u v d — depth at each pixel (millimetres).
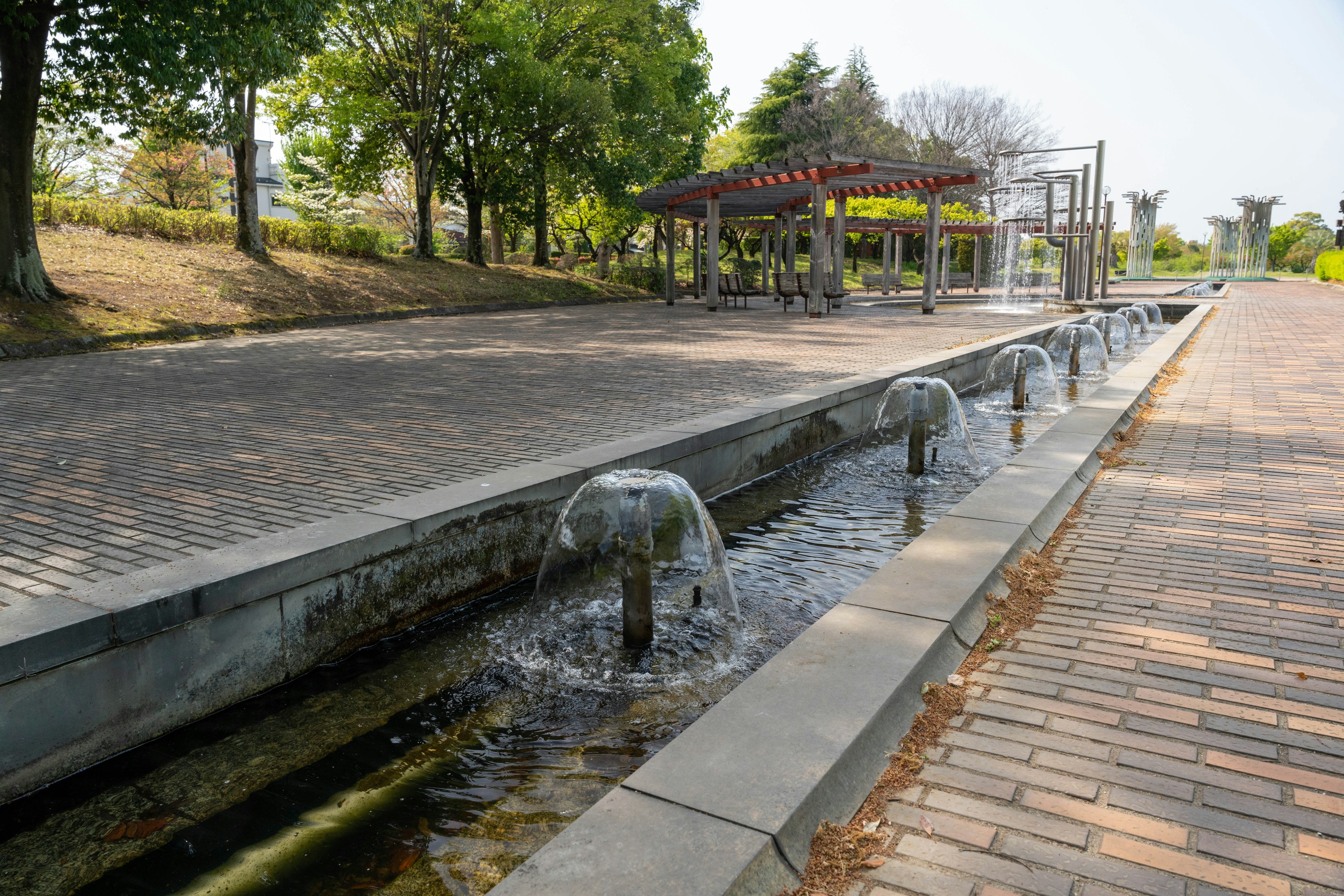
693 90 32656
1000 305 26859
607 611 4191
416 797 2785
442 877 2379
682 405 7520
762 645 3791
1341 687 2799
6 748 2678
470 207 28297
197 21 12977
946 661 2988
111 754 2977
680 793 2109
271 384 9164
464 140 26984
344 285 20672
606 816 2027
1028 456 5832
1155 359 11211
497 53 24734
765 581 4613
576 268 39906
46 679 2752
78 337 12875
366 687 3543
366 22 22375
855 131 46094
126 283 16141
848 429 8477
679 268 41375
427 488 4730
